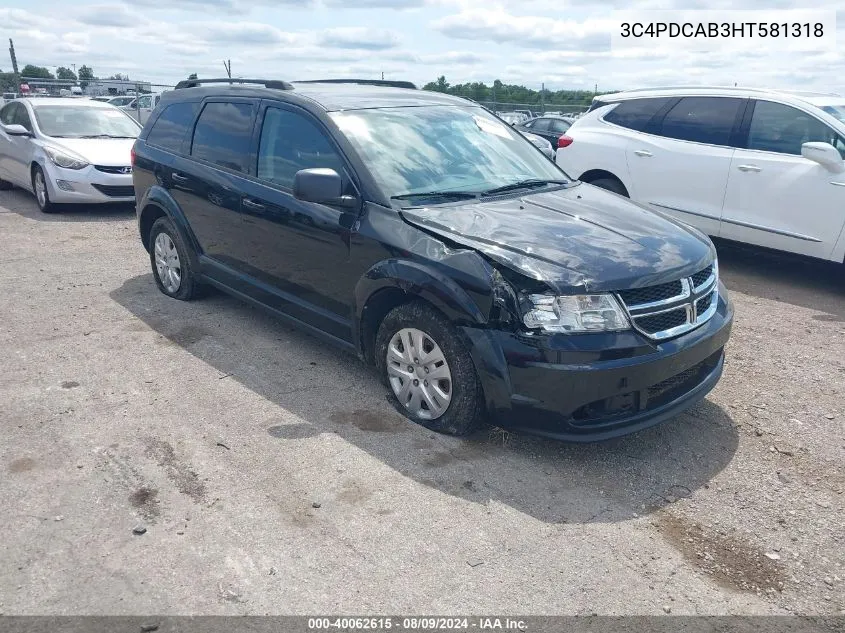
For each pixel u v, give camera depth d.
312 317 4.70
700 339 3.77
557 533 3.19
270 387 4.57
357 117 4.70
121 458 3.70
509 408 3.58
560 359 3.41
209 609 2.70
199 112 5.83
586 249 3.71
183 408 4.27
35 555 2.96
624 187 8.23
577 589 2.86
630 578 2.93
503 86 26.80
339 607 2.72
